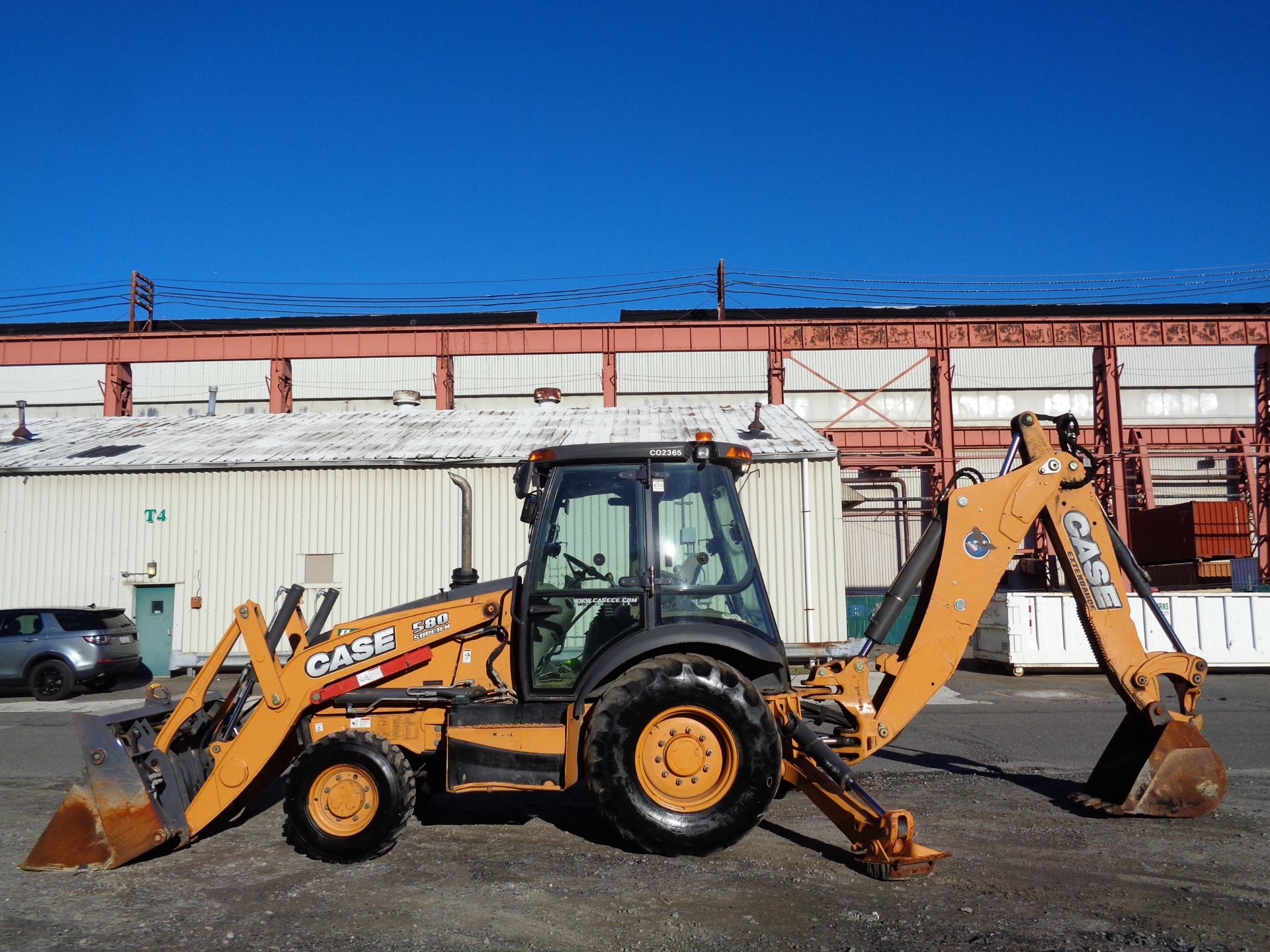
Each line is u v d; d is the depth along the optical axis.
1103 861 5.18
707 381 34.00
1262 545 32.59
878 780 7.47
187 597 18.73
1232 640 16.73
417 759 6.00
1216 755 6.07
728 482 6.03
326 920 4.44
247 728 5.69
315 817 5.38
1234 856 5.25
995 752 8.74
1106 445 31.23
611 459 5.92
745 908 4.50
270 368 33.53
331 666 5.76
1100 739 9.50
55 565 18.88
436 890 4.84
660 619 5.66
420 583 18.53
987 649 17.56
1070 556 6.17
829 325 31.28
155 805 5.42
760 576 5.93
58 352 32.06
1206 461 33.97
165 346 32.12
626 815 5.21
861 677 5.99
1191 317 30.72
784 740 5.62
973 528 6.07
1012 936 4.12
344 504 18.84
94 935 4.32
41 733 11.27
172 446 20.39
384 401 34.34
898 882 4.86
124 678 16.89
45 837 5.38
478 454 18.89
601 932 4.23
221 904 4.70
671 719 5.32
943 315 38.78
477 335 32.22
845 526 32.88
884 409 34.25
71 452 20.12
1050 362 34.66
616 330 32.00
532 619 5.71
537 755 5.49
